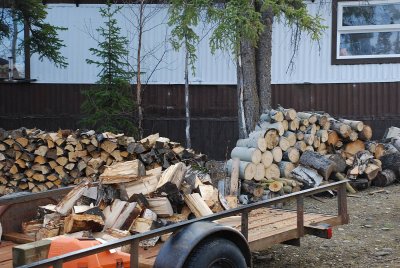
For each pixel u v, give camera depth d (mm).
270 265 5727
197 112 13953
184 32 9766
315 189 4922
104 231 4449
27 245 3396
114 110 11492
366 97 13469
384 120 13367
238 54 9508
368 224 7523
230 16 8617
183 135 13984
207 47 13742
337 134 10219
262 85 10562
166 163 8320
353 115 13523
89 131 9062
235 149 9336
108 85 11586
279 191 8797
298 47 13047
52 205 4980
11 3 10812
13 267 3359
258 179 8906
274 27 13656
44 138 9039
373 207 8641
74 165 8898
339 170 9898
